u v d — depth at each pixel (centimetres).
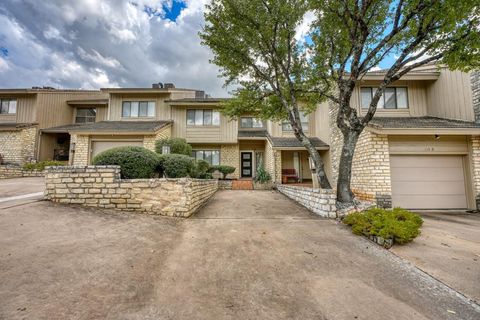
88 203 517
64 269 263
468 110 861
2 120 1526
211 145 1597
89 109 1738
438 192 822
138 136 1276
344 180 656
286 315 214
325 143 1366
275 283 271
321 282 277
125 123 1441
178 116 1545
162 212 537
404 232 394
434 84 1014
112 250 325
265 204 791
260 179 1382
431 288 270
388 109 1050
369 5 609
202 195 769
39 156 1485
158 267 293
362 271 308
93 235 368
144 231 414
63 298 216
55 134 1611
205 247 369
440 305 238
